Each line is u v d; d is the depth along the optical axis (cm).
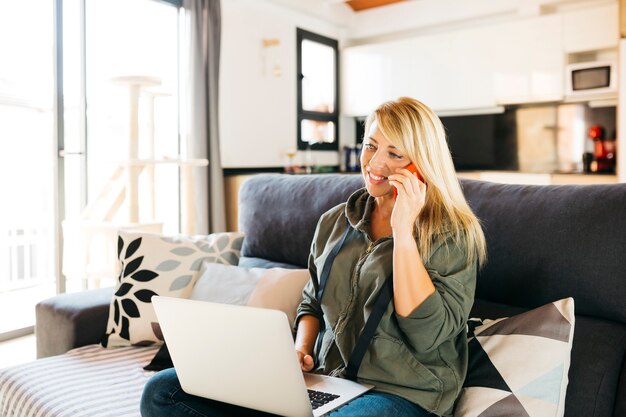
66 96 353
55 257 351
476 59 492
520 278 142
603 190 137
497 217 150
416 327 119
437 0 526
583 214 135
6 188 402
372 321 126
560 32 444
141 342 184
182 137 430
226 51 457
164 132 428
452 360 127
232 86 464
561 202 141
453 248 129
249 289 181
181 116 429
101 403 143
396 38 576
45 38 345
